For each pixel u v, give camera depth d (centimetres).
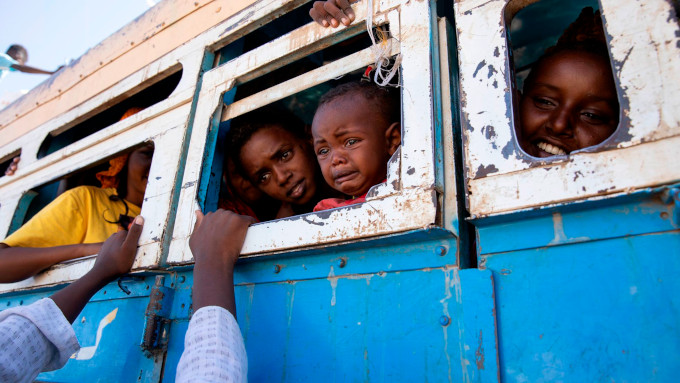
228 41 183
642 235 85
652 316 80
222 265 124
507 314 93
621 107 88
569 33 141
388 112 146
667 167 80
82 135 285
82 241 215
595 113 123
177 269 150
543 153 129
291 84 149
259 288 134
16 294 210
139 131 192
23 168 257
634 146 84
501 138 100
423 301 104
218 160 172
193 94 177
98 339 168
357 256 118
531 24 208
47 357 112
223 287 117
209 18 192
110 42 243
